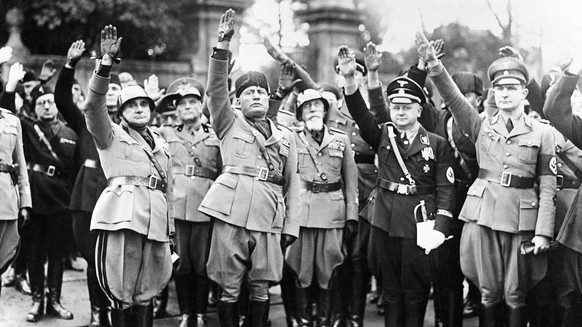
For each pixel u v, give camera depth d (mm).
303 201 5445
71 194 5801
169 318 6098
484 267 4953
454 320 5453
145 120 4859
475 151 5359
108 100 5754
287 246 5152
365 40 14406
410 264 5062
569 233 4809
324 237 5484
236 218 4836
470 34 14281
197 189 5680
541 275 4918
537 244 4801
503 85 4953
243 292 5555
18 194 5109
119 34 10648
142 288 4785
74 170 5805
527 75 5023
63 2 10031
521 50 11414
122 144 4754
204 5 10992
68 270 7328
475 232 4984
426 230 4934
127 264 4691
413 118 5137
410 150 5109
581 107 5344
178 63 10883
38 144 5988
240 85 5020
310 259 5469
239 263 4887
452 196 5066
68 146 6062
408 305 5137
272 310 6438
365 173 5957
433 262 5164
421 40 4965
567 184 5238
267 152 4969
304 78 6148
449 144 5332
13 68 5590
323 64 11758
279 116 6148
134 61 10625
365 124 5203
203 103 6230
